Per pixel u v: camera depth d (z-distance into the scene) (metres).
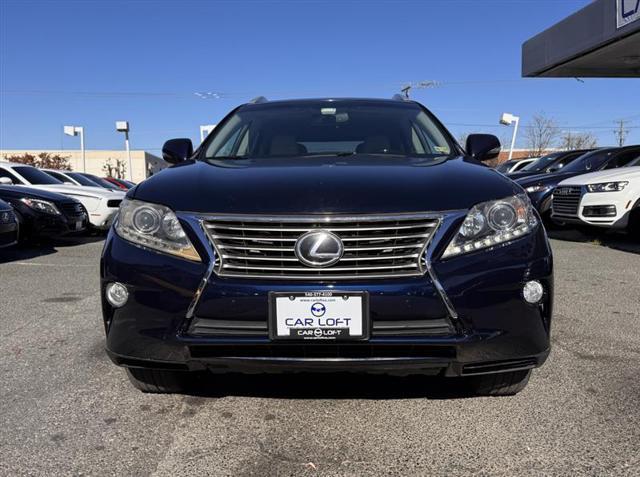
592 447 2.31
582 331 3.92
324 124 3.71
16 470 2.16
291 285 2.26
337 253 2.27
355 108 3.96
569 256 7.37
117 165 48.12
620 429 2.46
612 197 7.99
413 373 2.36
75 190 10.52
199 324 2.31
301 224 2.30
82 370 3.24
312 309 2.25
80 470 2.17
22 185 10.10
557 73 17.19
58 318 4.42
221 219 2.33
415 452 2.29
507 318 2.31
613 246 8.35
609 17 12.85
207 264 2.31
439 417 2.59
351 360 2.27
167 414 2.64
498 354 2.30
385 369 2.29
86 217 9.98
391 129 3.63
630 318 4.25
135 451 2.31
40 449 2.32
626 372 3.13
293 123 3.75
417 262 2.29
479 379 2.67
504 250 2.34
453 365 2.30
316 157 3.13
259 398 2.81
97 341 3.81
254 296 2.26
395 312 2.25
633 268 6.42
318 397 2.81
